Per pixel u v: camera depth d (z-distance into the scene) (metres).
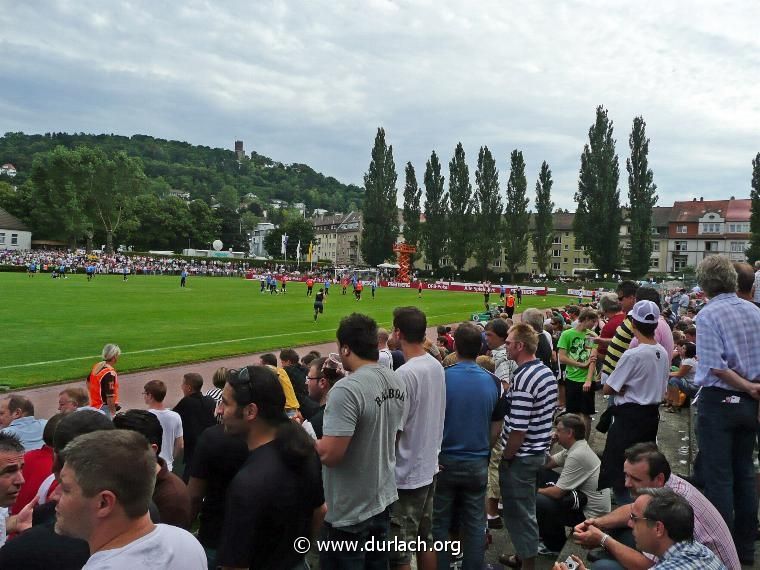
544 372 6.04
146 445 2.79
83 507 2.62
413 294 71.88
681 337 12.77
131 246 146.50
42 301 38.81
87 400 8.41
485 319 25.72
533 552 5.98
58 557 3.08
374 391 4.39
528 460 5.98
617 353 7.79
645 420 6.41
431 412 5.24
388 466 4.57
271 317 35.19
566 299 75.06
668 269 112.38
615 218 87.94
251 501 3.56
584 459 6.84
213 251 139.88
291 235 158.88
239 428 3.87
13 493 4.77
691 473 8.12
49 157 105.06
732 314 5.44
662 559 4.12
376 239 108.31
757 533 6.20
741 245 106.12
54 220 106.75
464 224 102.00
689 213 112.88
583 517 6.86
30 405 7.81
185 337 25.23
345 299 56.47
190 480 4.45
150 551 2.64
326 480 4.48
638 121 86.69
